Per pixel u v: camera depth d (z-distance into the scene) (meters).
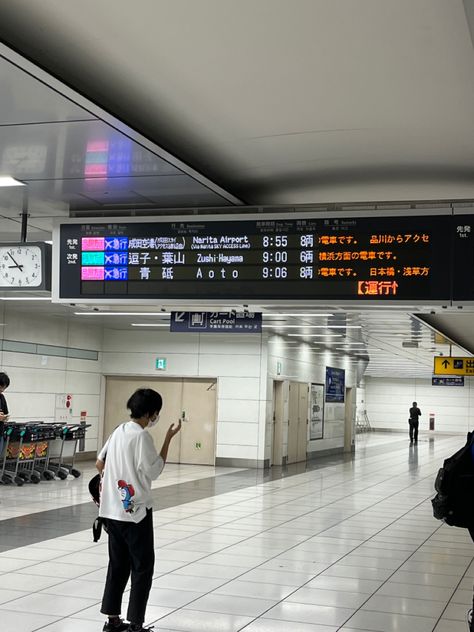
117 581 5.40
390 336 20.66
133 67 4.81
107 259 7.23
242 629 5.89
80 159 6.25
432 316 16.53
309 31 4.25
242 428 20.00
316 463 22.83
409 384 48.75
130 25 4.26
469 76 4.75
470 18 3.68
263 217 6.88
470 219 6.46
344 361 28.95
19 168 6.55
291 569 8.07
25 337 17.50
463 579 7.84
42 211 8.15
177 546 9.16
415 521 11.73
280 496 14.29
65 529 9.97
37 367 18.02
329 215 6.72
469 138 5.87
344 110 5.39
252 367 20.03
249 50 4.52
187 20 4.18
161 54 4.61
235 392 20.12
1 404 12.18
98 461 5.59
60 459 16.03
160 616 6.18
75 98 4.91
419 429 48.22
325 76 4.84
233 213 7.12
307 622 6.14
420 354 27.94
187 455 20.48
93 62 4.77
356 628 6.02
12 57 4.28
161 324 18.95
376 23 4.13
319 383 25.42
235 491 14.82
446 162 6.46
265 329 19.30
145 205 7.66
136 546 5.30
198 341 20.52
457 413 47.75
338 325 17.48
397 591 7.25
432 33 4.22
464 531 10.88
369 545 9.62
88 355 20.41
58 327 18.89
